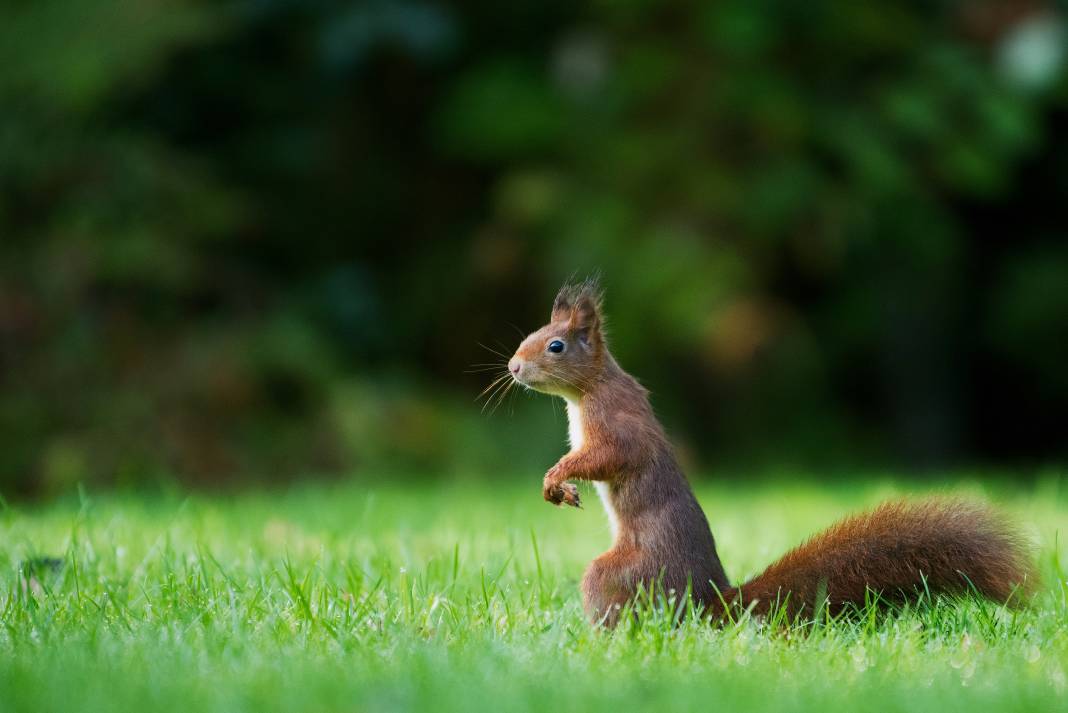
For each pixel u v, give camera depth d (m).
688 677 4.59
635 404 5.98
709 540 5.80
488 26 18.02
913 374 18.56
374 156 18.41
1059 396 18.94
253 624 5.42
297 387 16.44
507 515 9.84
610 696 4.25
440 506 10.68
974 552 5.57
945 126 16.39
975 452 19.42
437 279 18.03
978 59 16.81
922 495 5.95
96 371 16.14
